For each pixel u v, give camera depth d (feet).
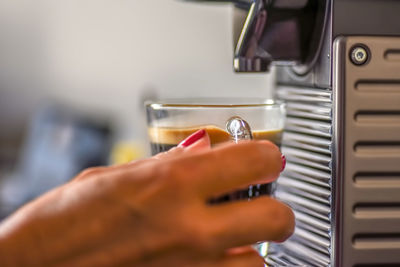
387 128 1.03
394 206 1.03
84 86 6.83
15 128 7.04
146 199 0.84
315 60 1.11
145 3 6.50
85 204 0.87
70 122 5.07
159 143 1.11
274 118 1.09
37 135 5.34
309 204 1.12
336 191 1.03
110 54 6.68
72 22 6.77
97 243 0.86
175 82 6.52
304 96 1.16
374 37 1.03
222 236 0.85
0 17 6.87
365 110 1.03
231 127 1.03
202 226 0.84
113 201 0.85
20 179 5.47
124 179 0.86
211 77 6.34
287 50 1.12
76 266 0.86
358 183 1.03
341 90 1.02
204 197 0.85
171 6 6.42
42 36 6.85
